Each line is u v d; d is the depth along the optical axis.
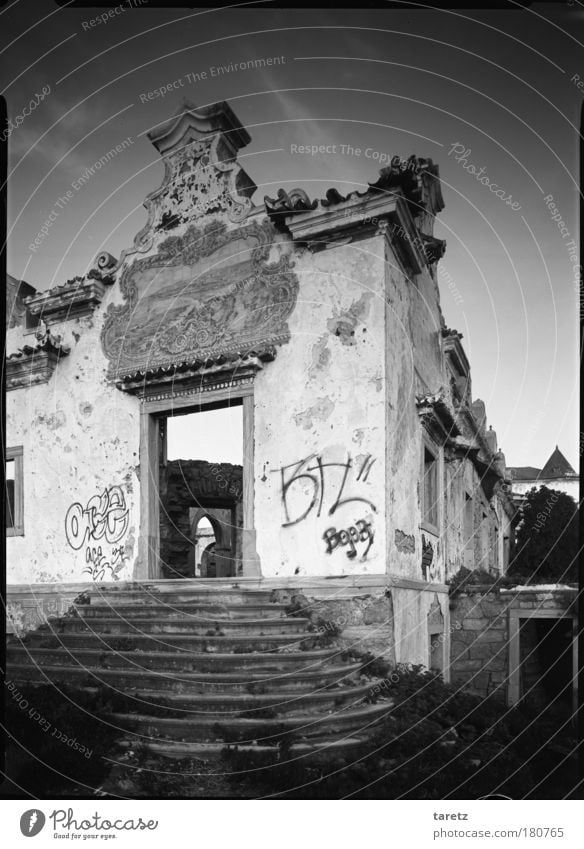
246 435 9.85
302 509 9.30
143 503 10.64
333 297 9.49
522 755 7.29
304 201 9.63
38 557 11.56
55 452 11.70
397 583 8.82
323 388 9.40
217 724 6.20
